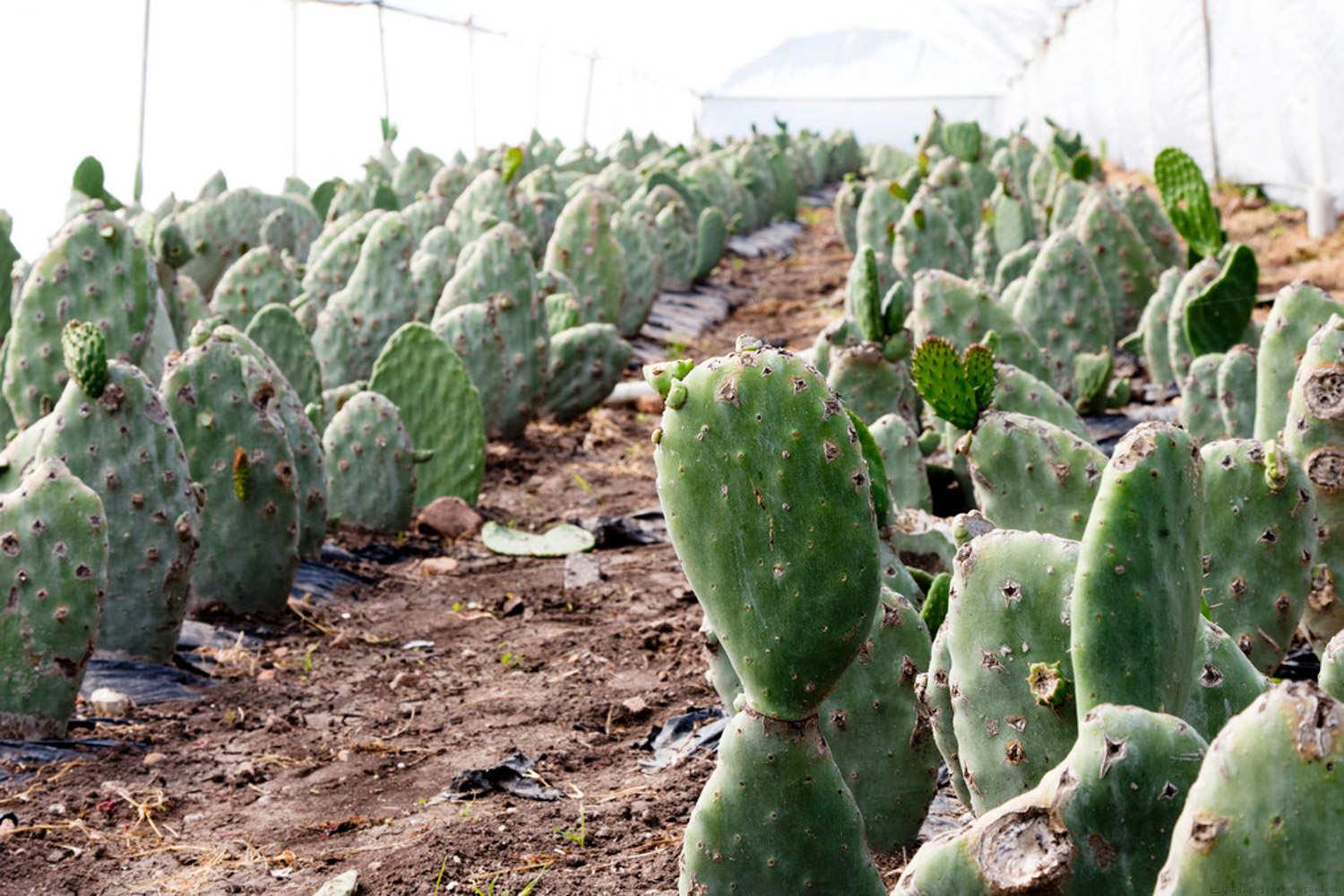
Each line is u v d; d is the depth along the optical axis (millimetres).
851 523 1742
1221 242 5973
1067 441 2740
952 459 4129
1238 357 4117
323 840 2783
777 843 1888
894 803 2355
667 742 3189
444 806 2908
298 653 3971
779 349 1773
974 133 12141
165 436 3691
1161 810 1406
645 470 6285
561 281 7988
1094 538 1551
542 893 2438
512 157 9062
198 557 4125
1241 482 2547
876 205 9656
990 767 1811
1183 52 13945
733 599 1796
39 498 3244
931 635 2391
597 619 4242
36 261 4680
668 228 11367
